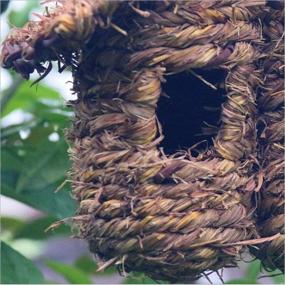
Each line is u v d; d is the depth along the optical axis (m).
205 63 2.24
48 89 2.55
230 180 2.25
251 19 2.27
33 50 2.22
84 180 2.25
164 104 2.33
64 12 2.21
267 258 2.30
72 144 2.28
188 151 2.26
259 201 2.29
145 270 2.26
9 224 2.59
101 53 2.24
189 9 2.24
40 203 2.41
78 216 2.25
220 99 2.31
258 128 2.29
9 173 2.42
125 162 2.24
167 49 2.24
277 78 2.29
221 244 2.25
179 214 2.24
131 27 2.23
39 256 2.70
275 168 2.28
